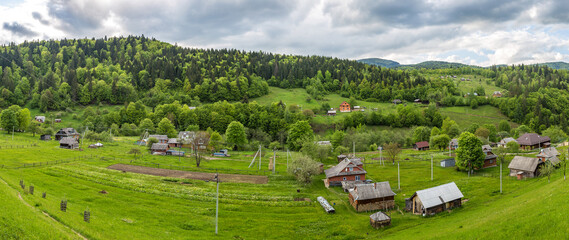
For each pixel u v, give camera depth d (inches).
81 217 2034.9
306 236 2442.2
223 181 3892.7
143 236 2004.2
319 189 3757.4
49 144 5748.0
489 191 3206.2
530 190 2866.6
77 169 3828.7
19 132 6894.7
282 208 3038.9
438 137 6043.3
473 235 1680.6
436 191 2871.6
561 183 2498.8
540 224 1510.8
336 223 2699.3
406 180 4010.8
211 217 2716.5
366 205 3034.0
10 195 1800.0
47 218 1684.3
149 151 5807.1
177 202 3009.4
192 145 6082.7
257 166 4881.9
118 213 2496.3
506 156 4781.0
